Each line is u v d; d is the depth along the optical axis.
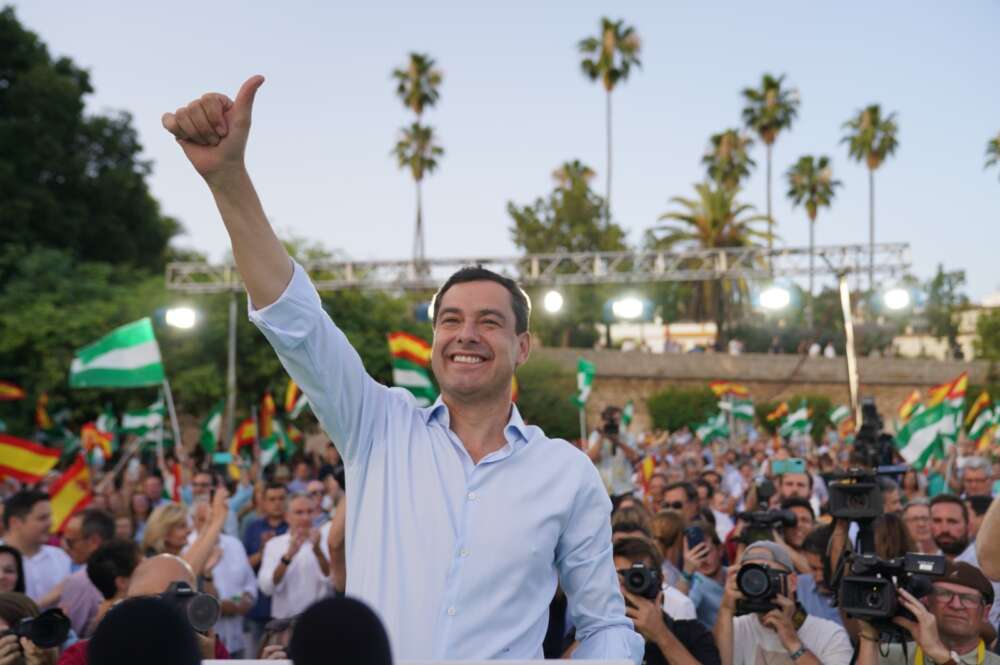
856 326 53.16
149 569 4.08
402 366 15.56
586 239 56.31
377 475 2.32
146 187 38.22
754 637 4.84
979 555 2.87
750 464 18.19
